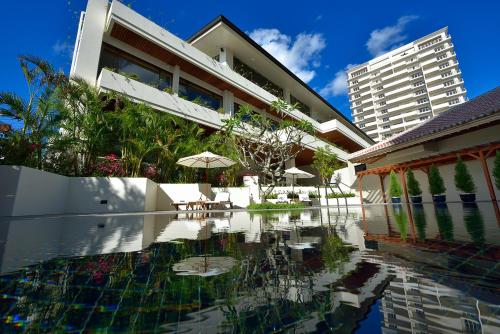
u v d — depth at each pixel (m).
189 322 0.91
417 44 68.62
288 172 15.12
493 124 10.54
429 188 11.80
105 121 9.09
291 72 20.98
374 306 1.02
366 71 78.00
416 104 65.00
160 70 13.59
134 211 8.92
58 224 4.67
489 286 1.20
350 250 2.17
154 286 1.32
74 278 1.46
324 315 0.96
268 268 1.65
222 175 13.41
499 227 3.20
